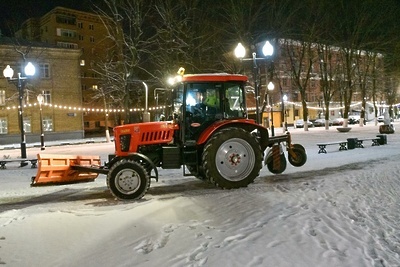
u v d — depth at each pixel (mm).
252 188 9281
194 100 9547
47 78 43875
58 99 44625
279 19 30266
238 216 6707
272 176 11195
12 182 12273
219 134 9250
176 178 11703
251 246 5195
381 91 51938
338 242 5398
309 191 8656
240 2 28188
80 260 5062
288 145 11602
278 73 40406
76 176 10367
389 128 28438
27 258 5168
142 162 9180
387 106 54062
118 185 8547
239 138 9383
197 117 9562
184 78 9438
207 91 9602
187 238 5621
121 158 8992
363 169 11859
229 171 9375
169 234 5855
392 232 5941
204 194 8852
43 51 43125
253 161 9477
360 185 9305
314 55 44125
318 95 63625
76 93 46062
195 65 29359
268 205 7391
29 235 6047
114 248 5430
